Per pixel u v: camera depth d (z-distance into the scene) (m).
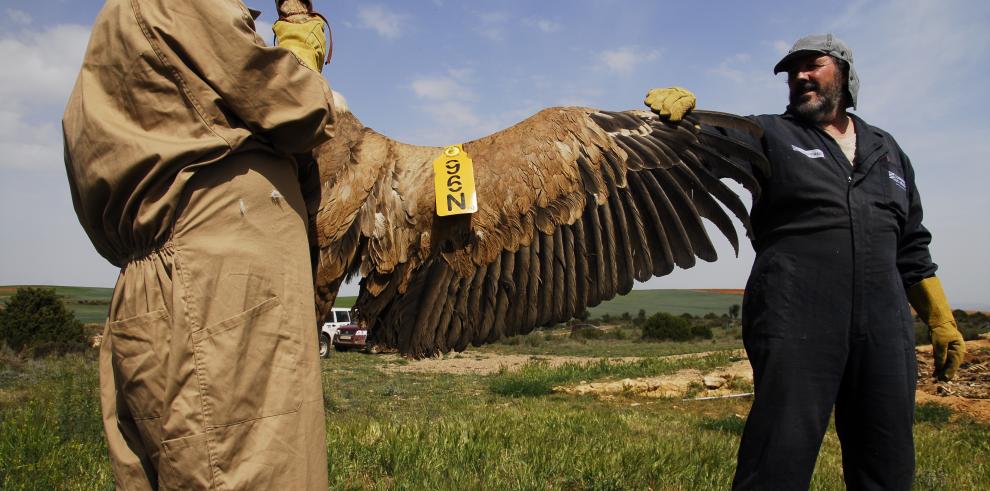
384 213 2.49
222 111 1.98
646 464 5.38
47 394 10.44
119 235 2.08
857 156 3.02
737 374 16.66
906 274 3.32
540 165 2.62
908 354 2.91
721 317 71.31
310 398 2.05
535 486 4.69
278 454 1.94
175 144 1.92
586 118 2.75
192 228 1.95
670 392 15.92
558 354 33.12
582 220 2.66
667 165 2.77
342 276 2.47
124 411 2.12
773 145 3.05
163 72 1.93
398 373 22.22
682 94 2.73
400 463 5.03
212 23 1.94
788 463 2.78
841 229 2.91
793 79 3.17
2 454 5.38
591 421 8.25
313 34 2.38
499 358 30.11
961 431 10.84
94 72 2.01
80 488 4.68
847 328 2.86
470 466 5.14
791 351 2.85
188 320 1.90
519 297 2.63
